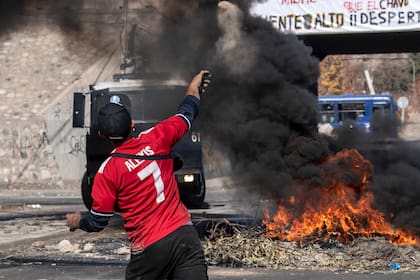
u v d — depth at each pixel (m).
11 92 24.53
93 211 4.34
